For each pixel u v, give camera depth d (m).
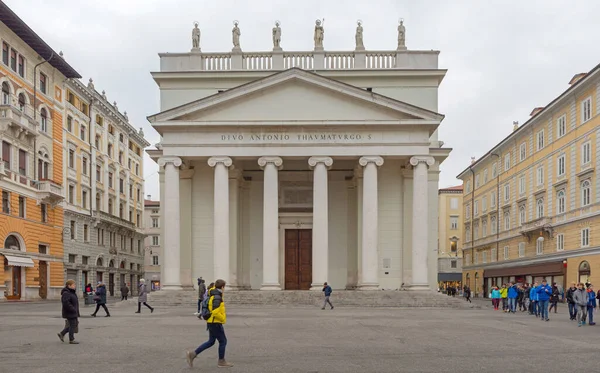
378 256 35.81
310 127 32.97
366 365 11.37
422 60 38.34
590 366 11.51
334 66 38.38
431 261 36.53
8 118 38.34
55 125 46.94
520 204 56.41
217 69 38.34
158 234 90.06
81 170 52.69
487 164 68.38
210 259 36.00
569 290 23.88
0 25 38.00
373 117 33.44
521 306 31.47
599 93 40.16
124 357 12.29
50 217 45.66
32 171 42.97
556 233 47.50
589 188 41.78
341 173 38.12
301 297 30.50
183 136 33.25
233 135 33.19
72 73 48.69
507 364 11.62
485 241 68.12
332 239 37.81
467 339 15.77
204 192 36.47
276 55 38.16
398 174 36.22
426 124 32.69
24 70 41.97
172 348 13.65
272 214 32.78
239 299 30.33
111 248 60.31
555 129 48.12
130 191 68.44
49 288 45.19
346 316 23.34
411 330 18.02
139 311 25.38
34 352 12.97
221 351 11.12
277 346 14.00
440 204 88.50
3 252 38.16
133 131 68.00
